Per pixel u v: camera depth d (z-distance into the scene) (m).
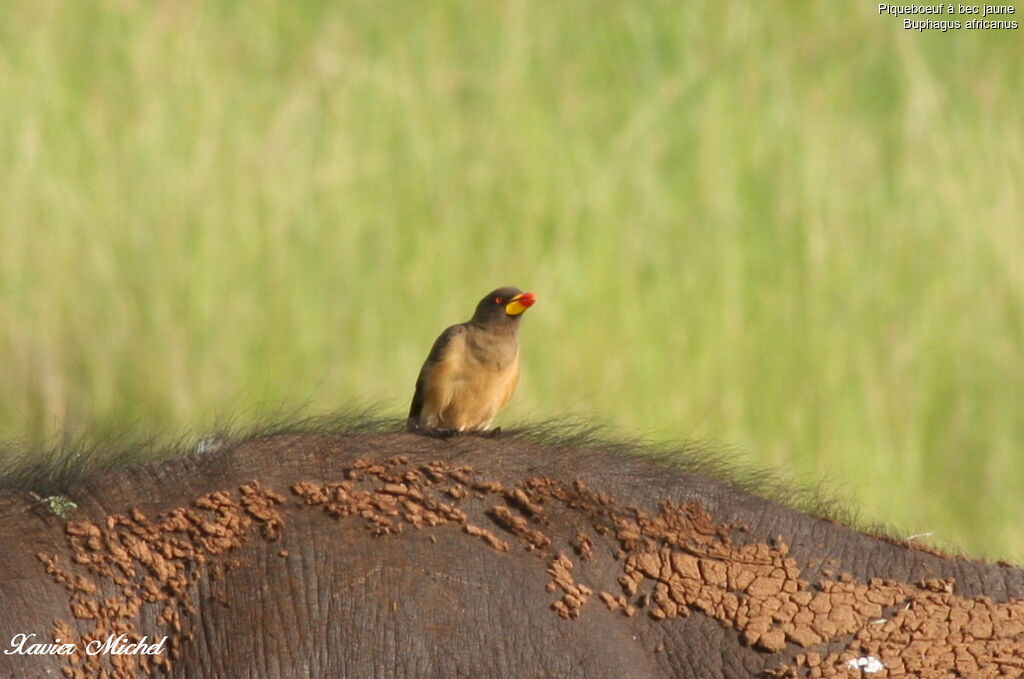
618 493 13.21
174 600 12.25
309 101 32.69
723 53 34.31
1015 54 34.72
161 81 32.53
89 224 30.02
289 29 34.28
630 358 29.09
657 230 31.08
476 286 30.39
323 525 12.62
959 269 30.55
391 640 12.01
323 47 33.88
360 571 12.34
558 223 31.22
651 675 12.19
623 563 12.75
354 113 32.56
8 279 29.14
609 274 30.23
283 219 30.69
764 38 34.72
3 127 30.98
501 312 16.25
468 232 31.11
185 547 12.46
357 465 13.12
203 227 30.34
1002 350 29.55
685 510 13.17
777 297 30.03
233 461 13.16
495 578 12.42
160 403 28.27
